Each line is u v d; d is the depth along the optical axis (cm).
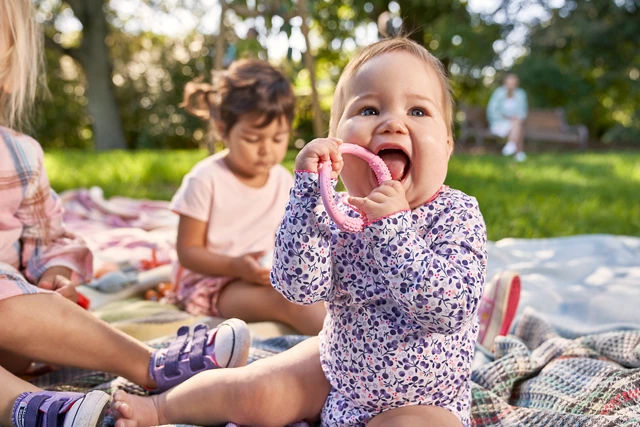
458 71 1595
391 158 144
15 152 187
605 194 585
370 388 141
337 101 157
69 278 195
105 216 421
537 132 1464
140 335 219
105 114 1382
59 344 162
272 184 265
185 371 166
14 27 179
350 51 1420
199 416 154
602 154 1175
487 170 769
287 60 403
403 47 151
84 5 1358
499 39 1547
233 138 247
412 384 140
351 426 145
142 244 336
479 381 180
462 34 1440
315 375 152
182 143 1455
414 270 130
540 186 626
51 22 1421
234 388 150
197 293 244
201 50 1430
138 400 156
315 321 220
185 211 246
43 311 159
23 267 194
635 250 327
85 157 894
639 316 236
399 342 139
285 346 197
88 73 1379
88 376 183
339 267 145
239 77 251
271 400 149
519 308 245
